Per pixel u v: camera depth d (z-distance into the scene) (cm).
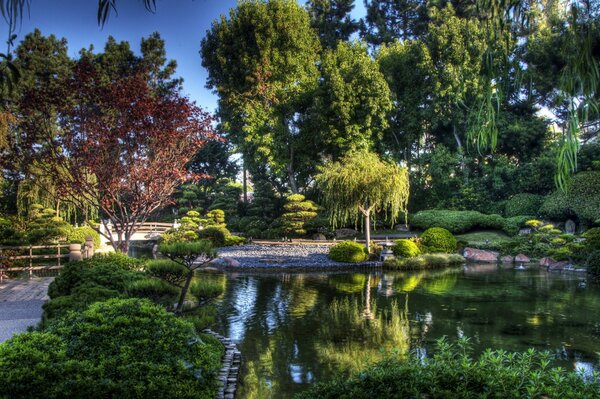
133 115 1024
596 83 360
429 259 2012
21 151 1056
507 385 423
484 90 417
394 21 4066
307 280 1628
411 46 3228
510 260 2233
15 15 236
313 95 3209
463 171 3212
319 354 779
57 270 1517
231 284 1530
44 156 1050
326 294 1348
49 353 411
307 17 3472
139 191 1117
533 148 3114
